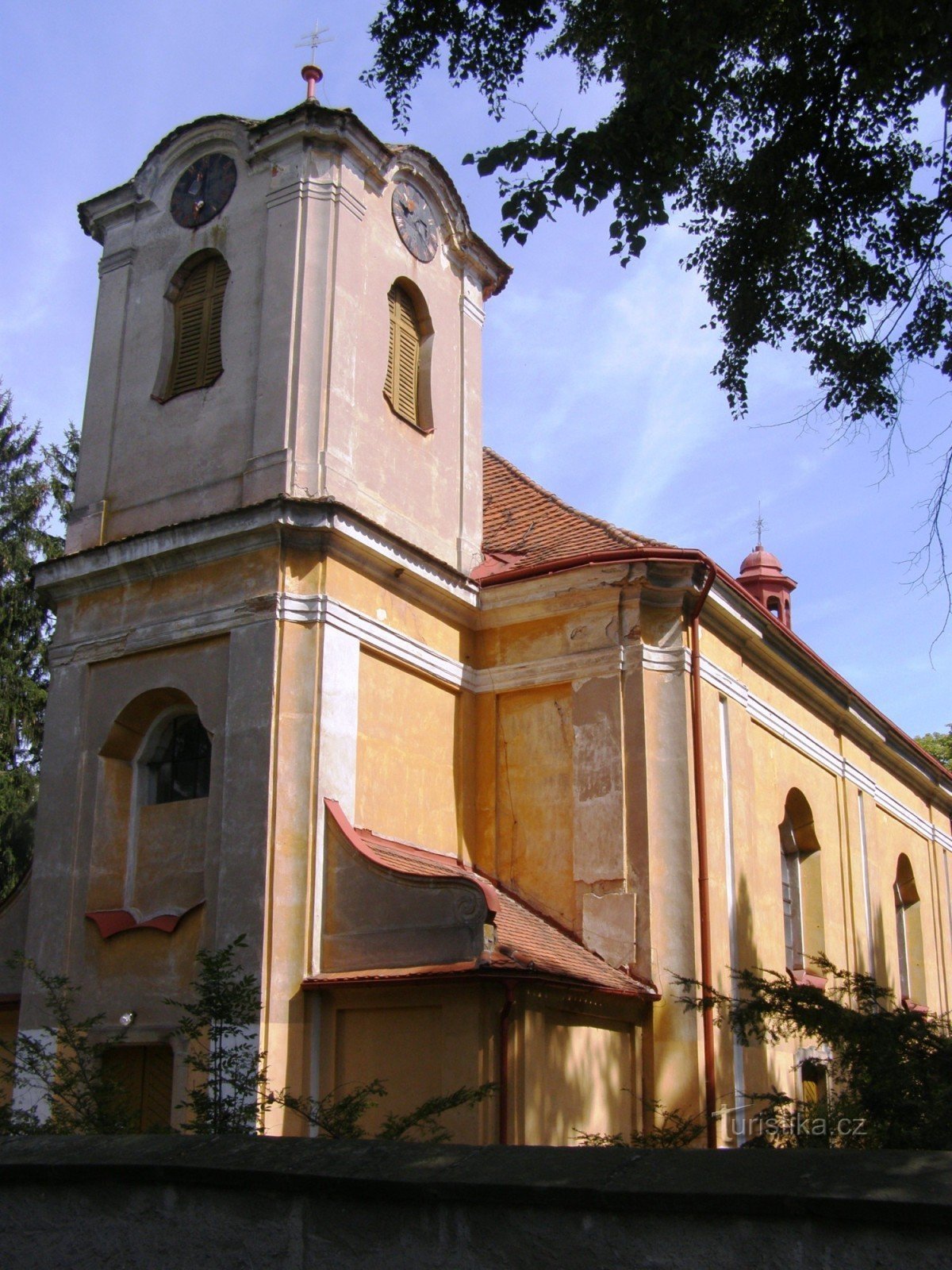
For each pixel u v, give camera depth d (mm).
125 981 13828
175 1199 5367
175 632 14625
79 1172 5570
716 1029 14508
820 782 20625
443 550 16641
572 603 15898
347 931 12977
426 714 15516
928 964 25359
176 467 15539
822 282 10055
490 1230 4680
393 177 16703
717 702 16453
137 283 16734
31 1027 14328
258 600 13992
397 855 13789
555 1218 4590
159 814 14641
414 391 16859
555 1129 12430
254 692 13734
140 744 15164
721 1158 4570
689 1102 13969
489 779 16031
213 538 14367
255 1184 5148
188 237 16406
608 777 15180
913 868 25297
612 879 14828
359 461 15273
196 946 13383
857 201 9820
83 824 14805
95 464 16266
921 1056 6633
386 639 14898
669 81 8469
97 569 15266
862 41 9156
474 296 18297
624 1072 13891
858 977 7855
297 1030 12688
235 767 13602
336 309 15258
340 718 13938
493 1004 11977
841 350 9875
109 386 16500
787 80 9555
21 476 28844
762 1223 4281
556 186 8641
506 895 15227
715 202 10023
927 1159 4312
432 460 16734
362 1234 4910
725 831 16078
